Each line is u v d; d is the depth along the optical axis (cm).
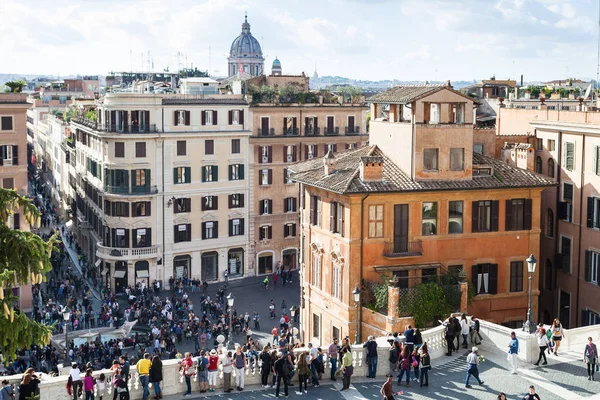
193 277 9194
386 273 4797
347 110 10112
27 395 3052
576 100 7844
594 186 5256
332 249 5003
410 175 4925
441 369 3809
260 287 9131
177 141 8925
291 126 9750
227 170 9312
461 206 4975
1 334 2480
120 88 10981
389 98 5153
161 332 6481
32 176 17662
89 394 3238
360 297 4750
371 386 3644
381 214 4800
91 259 9875
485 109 8056
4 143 8088
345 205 4803
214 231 9306
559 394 3409
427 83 5744
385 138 5259
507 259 5097
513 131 6469
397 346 3738
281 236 9825
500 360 3900
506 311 5112
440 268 4919
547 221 5816
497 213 5050
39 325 2602
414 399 3419
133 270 8800
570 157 5522
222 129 9244
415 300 4547
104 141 8788
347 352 3581
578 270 5441
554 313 5744
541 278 5881
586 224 5350
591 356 3534
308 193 5356
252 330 7225
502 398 2952
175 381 3525
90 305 7438
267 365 3631
